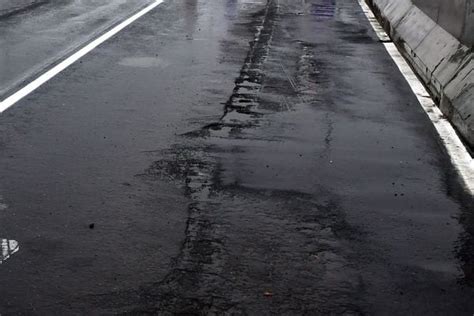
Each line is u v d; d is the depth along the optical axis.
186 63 8.86
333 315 3.22
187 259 3.72
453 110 6.47
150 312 3.20
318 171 5.12
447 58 7.53
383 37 11.61
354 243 3.97
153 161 5.23
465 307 3.33
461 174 5.20
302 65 9.04
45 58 8.88
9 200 4.43
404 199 4.66
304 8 15.12
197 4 15.03
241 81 7.97
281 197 4.60
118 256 3.73
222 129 6.10
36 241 3.88
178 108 6.73
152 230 4.06
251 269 3.63
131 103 6.85
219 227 4.12
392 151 5.67
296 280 3.53
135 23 12.05
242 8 14.69
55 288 3.39
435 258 3.83
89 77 7.91
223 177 4.94
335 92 7.64
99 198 4.51
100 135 5.82
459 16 7.58
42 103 6.77
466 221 4.34
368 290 3.46
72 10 13.46
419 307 3.32
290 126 6.26
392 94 7.65
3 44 9.76
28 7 13.66
